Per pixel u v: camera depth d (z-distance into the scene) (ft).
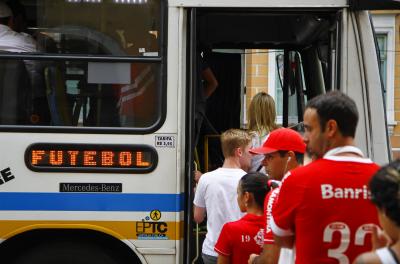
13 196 36.78
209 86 48.39
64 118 37.35
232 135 36.37
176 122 37.17
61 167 36.86
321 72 44.73
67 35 37.78
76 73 37.55
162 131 37.17
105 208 36.94
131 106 37.35
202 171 45.29
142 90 37.42
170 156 37.14
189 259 36.81
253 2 37.42
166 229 36.96
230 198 35.32
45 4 37.88
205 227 41.47
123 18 37.70
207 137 44.29
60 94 37.47
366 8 36.86
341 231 22.52
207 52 51.13
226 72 51.65
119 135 37.11
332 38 38.42
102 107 37.40
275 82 61.72
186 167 37.42
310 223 22.65
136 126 37.29
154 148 37.04
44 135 37.01
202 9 37.70
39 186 36.83
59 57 37.55
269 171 29.19
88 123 37.35
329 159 22.98
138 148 37.04
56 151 36.96
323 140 23.22
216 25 49.03
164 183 37.01
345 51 37.45
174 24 37.47
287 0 37.42
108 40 37.70
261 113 41.73
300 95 49.57
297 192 22.88
